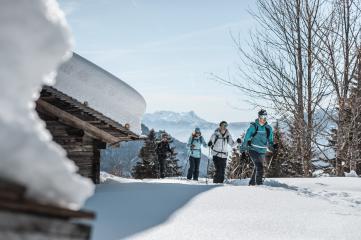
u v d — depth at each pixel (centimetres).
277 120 1312
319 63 1287
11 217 105
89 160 945
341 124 1275
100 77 887
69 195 114
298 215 664
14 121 109
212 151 1157
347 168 1339
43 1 118
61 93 819
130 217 614
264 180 1045
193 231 554
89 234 119
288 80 1288
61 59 121
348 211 701
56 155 113
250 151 1012
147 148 3014
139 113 929
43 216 110
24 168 107
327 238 548
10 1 110
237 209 690
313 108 1291
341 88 1277
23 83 114
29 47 111
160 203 720
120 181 1073
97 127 924
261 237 543
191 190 840
